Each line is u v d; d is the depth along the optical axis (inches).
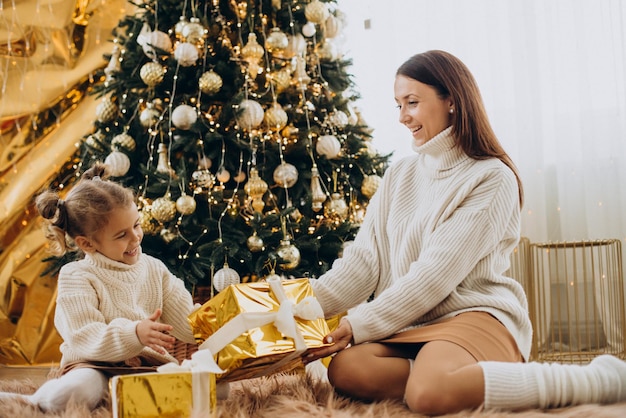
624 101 123.3
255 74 101.3
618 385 54.8
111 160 96.7
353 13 135.0
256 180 96.6
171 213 93.4
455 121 67.6
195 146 96.7
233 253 91.7
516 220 67.6
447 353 56.2
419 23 132.3
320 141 101.3
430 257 62.8
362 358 59.8
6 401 58.3
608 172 124.0
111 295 66.1
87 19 129.6
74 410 54.4
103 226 65.6
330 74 109.3
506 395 53.5
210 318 59.4
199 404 50.7
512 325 62.5
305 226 98.5
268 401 60.4
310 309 60.4
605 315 119.4
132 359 64.6
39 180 125.4
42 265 124.0
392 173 73.5
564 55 127.0
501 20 129.3
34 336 123.0
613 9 124.3
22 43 126.6
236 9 104.0
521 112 127.2
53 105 127.6
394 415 53.9
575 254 119.2
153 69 97.7
